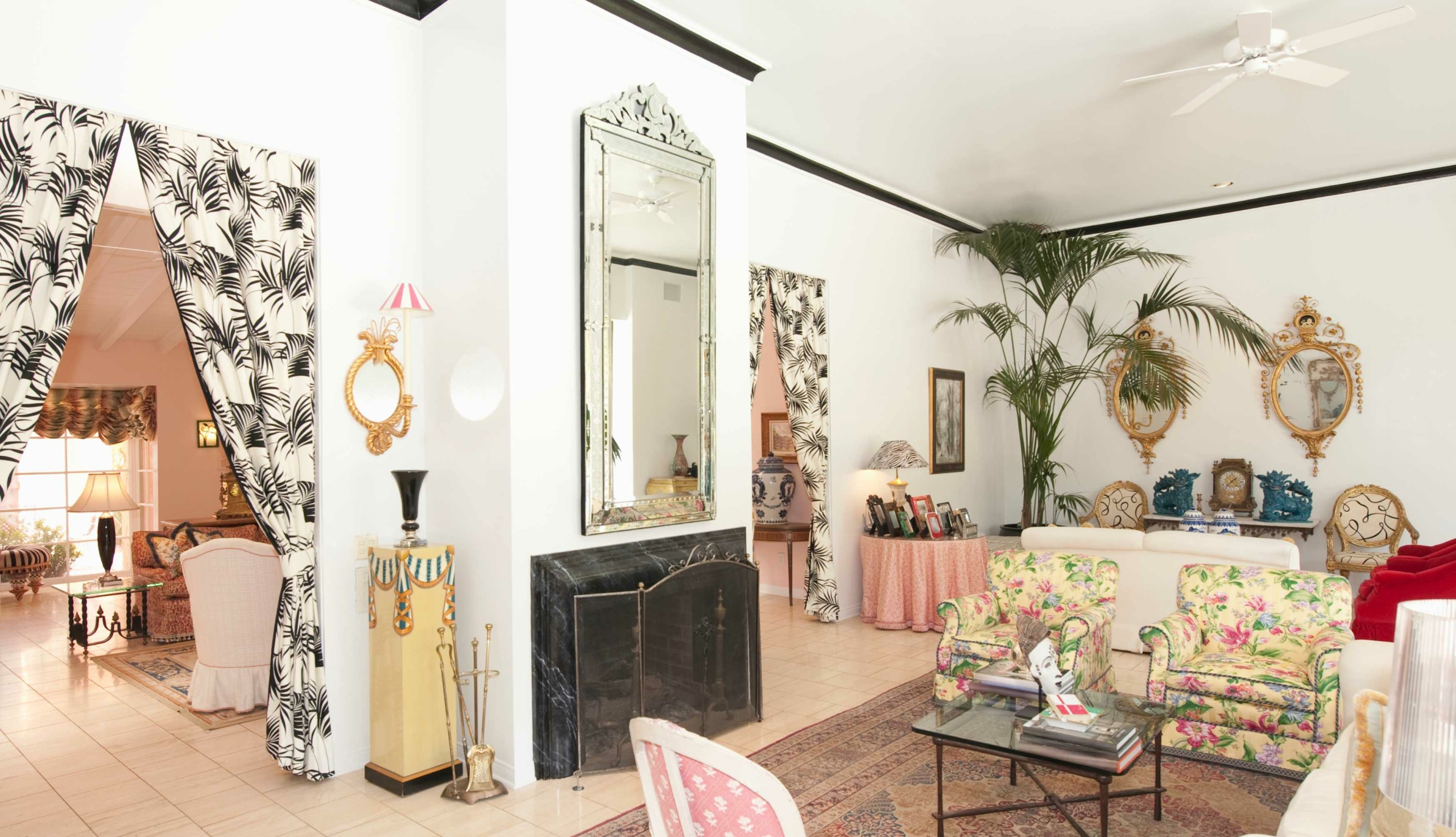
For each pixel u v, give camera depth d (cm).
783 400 750
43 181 288
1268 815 308
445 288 378
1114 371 802
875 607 641
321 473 354
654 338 403
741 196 461
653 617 383
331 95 362
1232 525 591
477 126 363
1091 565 433
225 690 449
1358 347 684
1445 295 648
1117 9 405
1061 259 722
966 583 618
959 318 772
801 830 168
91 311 801
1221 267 748
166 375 1002
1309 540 702
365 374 368
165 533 656
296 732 343
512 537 346
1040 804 307
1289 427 713
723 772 171
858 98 510
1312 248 704
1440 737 131
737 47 443
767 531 700
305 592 345
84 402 957
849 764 367
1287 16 416
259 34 343
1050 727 274
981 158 622
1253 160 632
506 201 349
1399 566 523
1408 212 662
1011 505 871
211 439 1031
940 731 289
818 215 637
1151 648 372
